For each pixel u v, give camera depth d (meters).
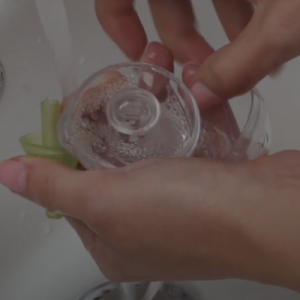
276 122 0.57
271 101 0.57
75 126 0.45
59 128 0.45
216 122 0.48
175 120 0.46
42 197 0.43
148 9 0.55
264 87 0.57
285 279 0.40
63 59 0.47
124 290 0.55
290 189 0.40
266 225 0.40
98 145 0.45
